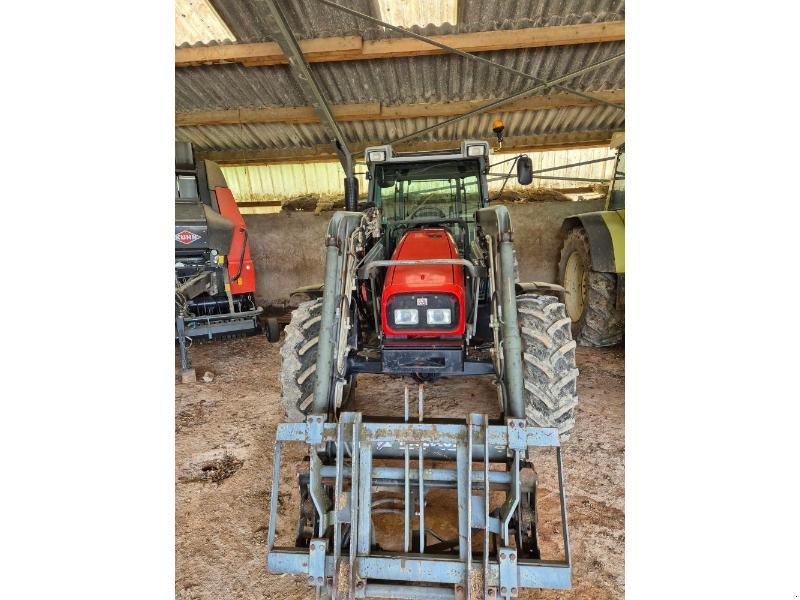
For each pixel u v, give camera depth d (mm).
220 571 1774
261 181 7727
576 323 4992
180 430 3016
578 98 5102
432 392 3547
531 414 2258
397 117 5383
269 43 4070
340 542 1522
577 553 1819
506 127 6047
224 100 5227
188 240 4324
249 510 2152
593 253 4449
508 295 1956
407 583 1543
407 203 3447
